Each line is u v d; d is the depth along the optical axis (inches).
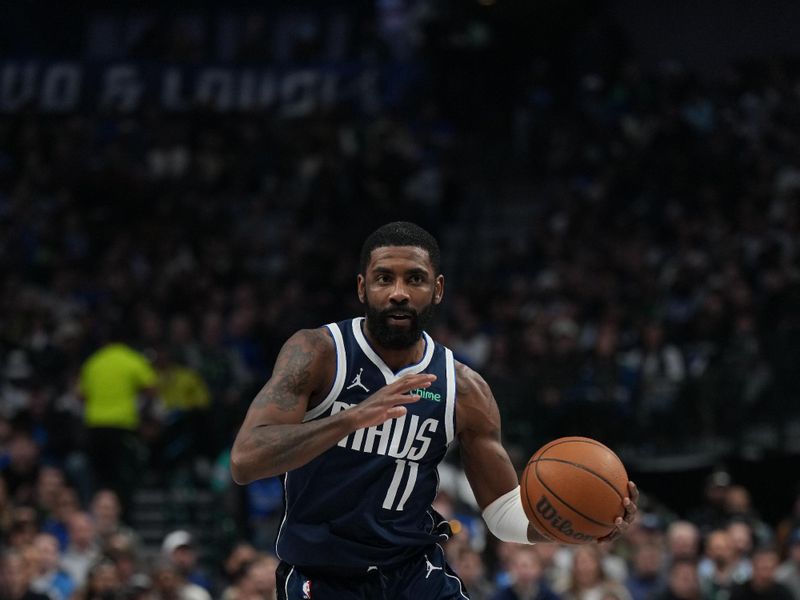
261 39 1528.1
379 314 274.8
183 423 941.8
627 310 1036.5
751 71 1449.3
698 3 1501.0
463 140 1412.4
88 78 1501.0
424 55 1466.5
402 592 287.4
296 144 1362.0
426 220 1264.8
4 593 620.1
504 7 1407.5
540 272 1167.6
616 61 1412.4
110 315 1103.6
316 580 287.4
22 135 1403.8
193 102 1486.2
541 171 1349.7
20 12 1582.2
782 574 660.1
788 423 917.2
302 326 1079.6
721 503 784.9
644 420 927.0
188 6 1566.2
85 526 704.4
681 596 631.2
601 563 648.4
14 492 807.1
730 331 969.5
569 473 275.0
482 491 301.7
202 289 1124.5
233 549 805.9
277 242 1258.6
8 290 1141.1
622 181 1233.4
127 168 1331.2
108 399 867.4
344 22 1534.2
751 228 1128.8
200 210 1282.0
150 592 597.0
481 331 1071.6
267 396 272.2
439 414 284.7
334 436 251.1
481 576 668.1
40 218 1286.9
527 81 1412.4
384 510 282.5
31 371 1000.9
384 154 1291.8
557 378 933.2
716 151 1251.2
